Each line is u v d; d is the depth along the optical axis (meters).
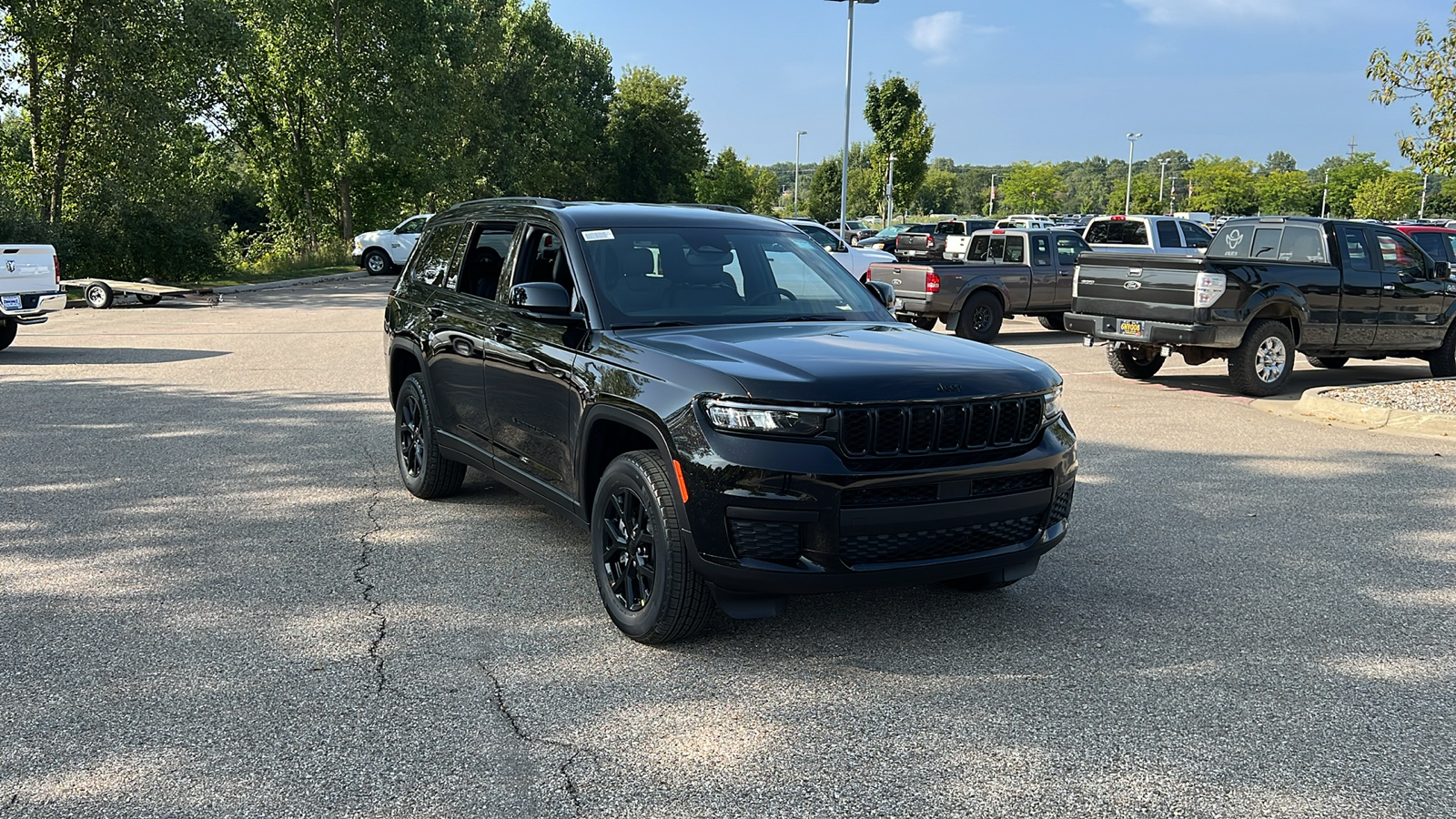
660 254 5.22
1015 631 4.52
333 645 4.32
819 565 3.89
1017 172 124.25
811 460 3.86
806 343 4.48
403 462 6.84
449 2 47.12
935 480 3.98
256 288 27.95
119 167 28.58
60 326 17.84
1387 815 3.07
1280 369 11.30
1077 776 3.29
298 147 42.38
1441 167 11.23
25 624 4.52
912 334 4.88
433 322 6.25
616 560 4.53
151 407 9.92
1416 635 4.50
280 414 9.57
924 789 3.21
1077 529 6.11
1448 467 7.82
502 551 5.63
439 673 4.05
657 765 3.35
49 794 3.15
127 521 6.16
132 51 27.73
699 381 4.06
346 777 3.27
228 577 5.17
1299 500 6.83
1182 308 11.06
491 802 3.13
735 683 3.98
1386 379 12.98
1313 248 11.86
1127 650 4.32
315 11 39.34
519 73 65.06
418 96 41.88
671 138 78.19
